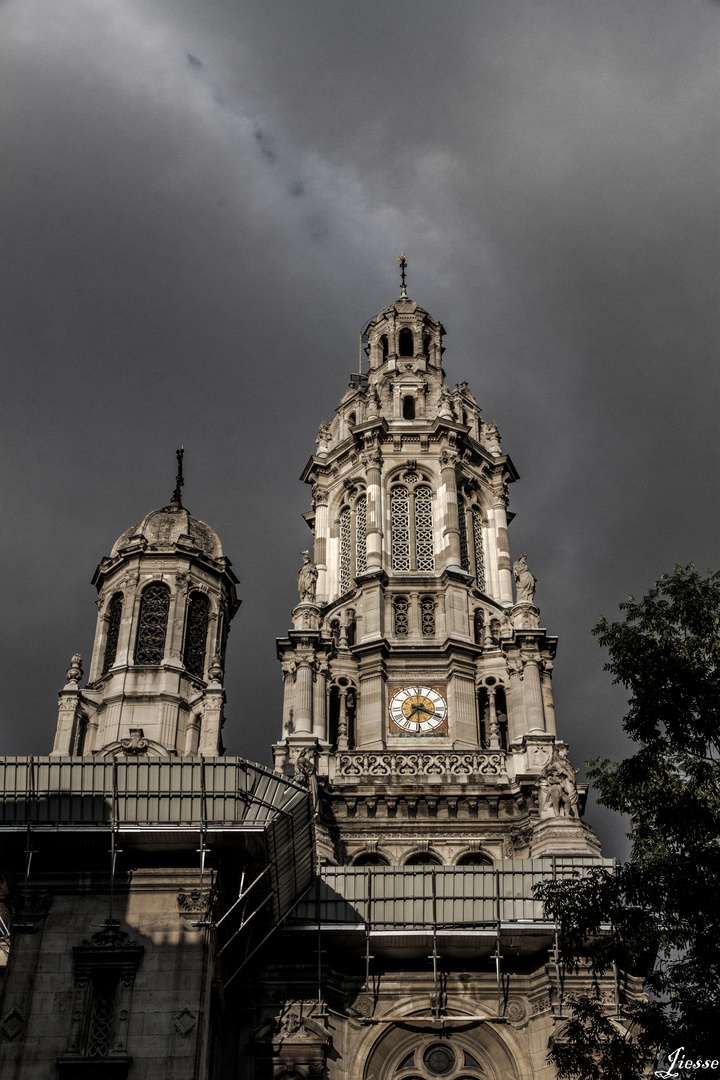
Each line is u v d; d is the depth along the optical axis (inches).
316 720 2031.3
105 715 1996.8
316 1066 1475.1
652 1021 1067.9
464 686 2098.9
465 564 2348.7
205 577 2215.8
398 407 2534.5
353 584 2297.0
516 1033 1526.8
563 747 1962.4
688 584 1231.5
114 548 2269.9
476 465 2495.1
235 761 1467.8
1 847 1445.6
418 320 2760.8
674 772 1159.0
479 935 1526.8
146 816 1443.2
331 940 1551.4
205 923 1398.9
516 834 1870.1
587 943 1485.0
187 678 2057.1
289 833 1473.9
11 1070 1307.8
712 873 1106.1
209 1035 1409.9
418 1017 1535.4
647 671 1186.0
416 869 1584.6
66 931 1403.8
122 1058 1306.6
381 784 1905.8
